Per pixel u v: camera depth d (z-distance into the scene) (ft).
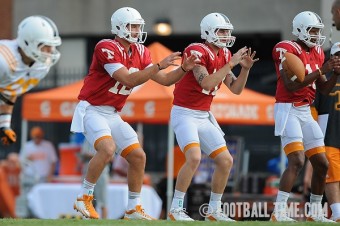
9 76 86.07
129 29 93.97
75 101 139.44
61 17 199.21
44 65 87.61
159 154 191.21
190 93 96.84
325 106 100.83
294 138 96.12
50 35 86.22
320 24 96.22
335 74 95.96
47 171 166.09
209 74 96.99
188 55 96.68
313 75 94.22
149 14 196.44
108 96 94.73
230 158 96.99
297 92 96.48
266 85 198.70
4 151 191.42
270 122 137.80
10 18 199.21
